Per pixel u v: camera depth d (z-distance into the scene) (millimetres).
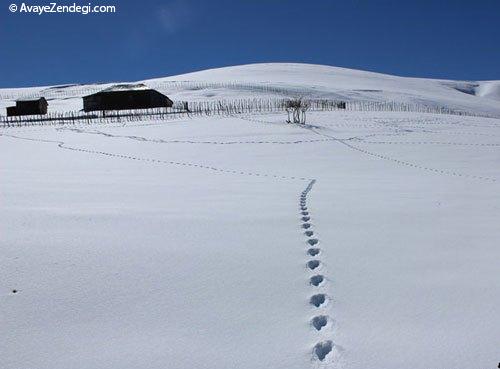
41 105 51062
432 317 4238
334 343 3814
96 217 6953
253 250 5836
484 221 7723
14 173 12008
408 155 18875
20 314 4098
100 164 15289
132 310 4250
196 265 5262
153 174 13164
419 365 3516
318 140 22688
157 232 6348
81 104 62875
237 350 3688
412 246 6238
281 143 21766
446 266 5500
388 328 4051
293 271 5219
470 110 71562
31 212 7059
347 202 9109
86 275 4852
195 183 11383
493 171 15695
